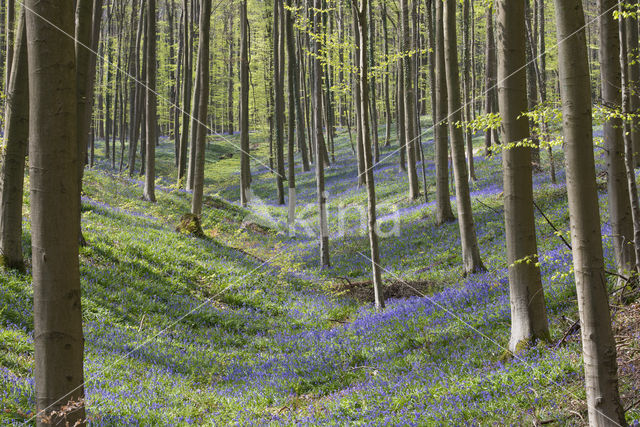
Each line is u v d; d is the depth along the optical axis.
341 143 64.19
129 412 7.34
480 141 44.84
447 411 6.20
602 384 4.56
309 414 7.65
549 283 9.94
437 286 14.34
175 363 10.31
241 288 16.50
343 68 14.82
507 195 7.95
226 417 7.93
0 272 11.34
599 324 4.58
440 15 18.84
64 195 4.18
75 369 4.27
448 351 8.70
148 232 19.17
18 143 11.64
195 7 45.47
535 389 6.23
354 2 12.16
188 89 34.25
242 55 32.41
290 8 16.45
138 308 12.81
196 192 22.52
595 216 4.61
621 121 8.50
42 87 4.09
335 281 18.27
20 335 9.14
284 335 13.05
